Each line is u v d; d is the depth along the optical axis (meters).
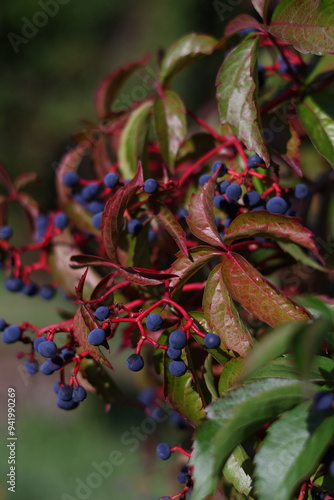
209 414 0.43
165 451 0.49
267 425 0.47
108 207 0.47
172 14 2.99
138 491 0.83
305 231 0.47
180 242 0.47
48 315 2.37
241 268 0.46
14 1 3.09
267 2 0.49
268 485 0.41
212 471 0.42
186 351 0.47
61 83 3.22
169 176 0.54
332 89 0.58
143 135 0.56
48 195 2.49
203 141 0.56
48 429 1.65
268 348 0.39
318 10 0.48
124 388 1.49
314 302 0.43
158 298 0.51
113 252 0.47
